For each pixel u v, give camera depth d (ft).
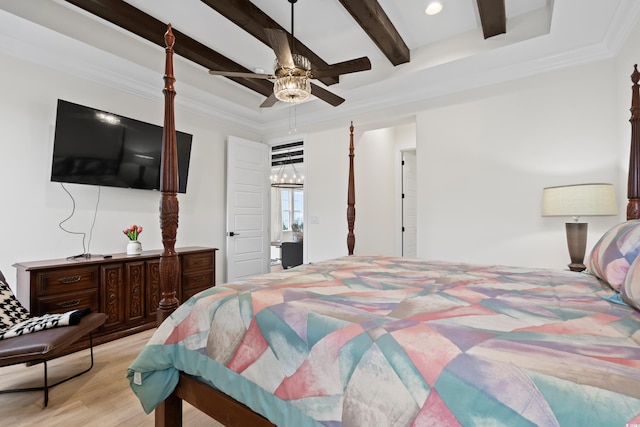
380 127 13.85
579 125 9.08
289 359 3.14
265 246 16.07
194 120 13.50
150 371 4.15
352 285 4.65
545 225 9.55
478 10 8.32
